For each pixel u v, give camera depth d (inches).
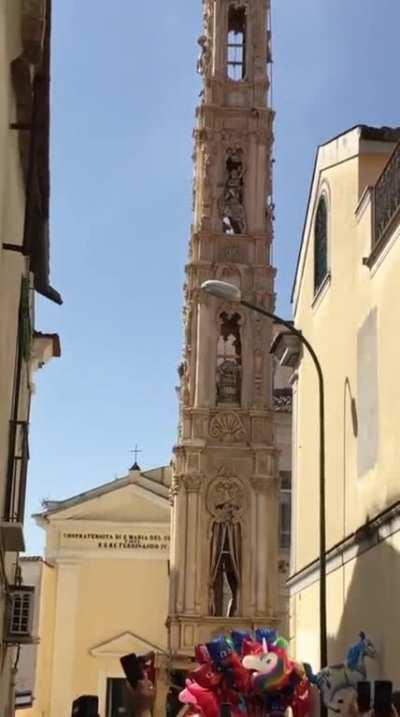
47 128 550.9
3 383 542.0
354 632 810.8
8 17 424.8
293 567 1097.4
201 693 483.8
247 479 1571.1
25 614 738.2
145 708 294.7
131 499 1937.7
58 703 1835.6
